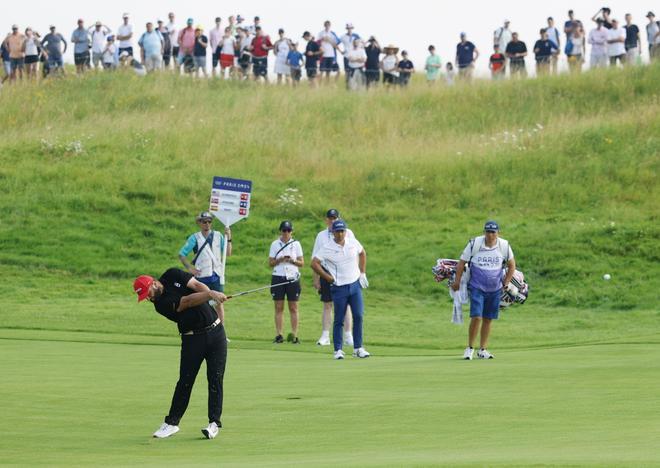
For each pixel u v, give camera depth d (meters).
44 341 50.47
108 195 97.19
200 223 50.41
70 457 22.11
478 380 34.03
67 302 72.62
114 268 84.75
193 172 102.44
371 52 123.31
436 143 108.50
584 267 80.56
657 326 64.25
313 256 45.31
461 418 26.12
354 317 44.66
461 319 42.94
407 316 70.62
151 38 127.38
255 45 126.44
